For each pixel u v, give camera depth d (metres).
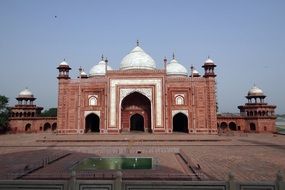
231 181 2.89
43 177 4.80
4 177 4.86
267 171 5.36
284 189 2.80
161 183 2.97
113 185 2.98
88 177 4.76
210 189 2.92
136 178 4.70
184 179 4.70
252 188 2.86
